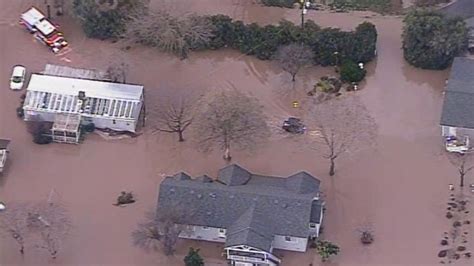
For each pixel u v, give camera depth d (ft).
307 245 647.97
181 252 649.61
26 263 643.04
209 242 654.94
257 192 650.02
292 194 650.02
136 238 645.51
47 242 645.10
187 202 649.61
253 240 625.41
